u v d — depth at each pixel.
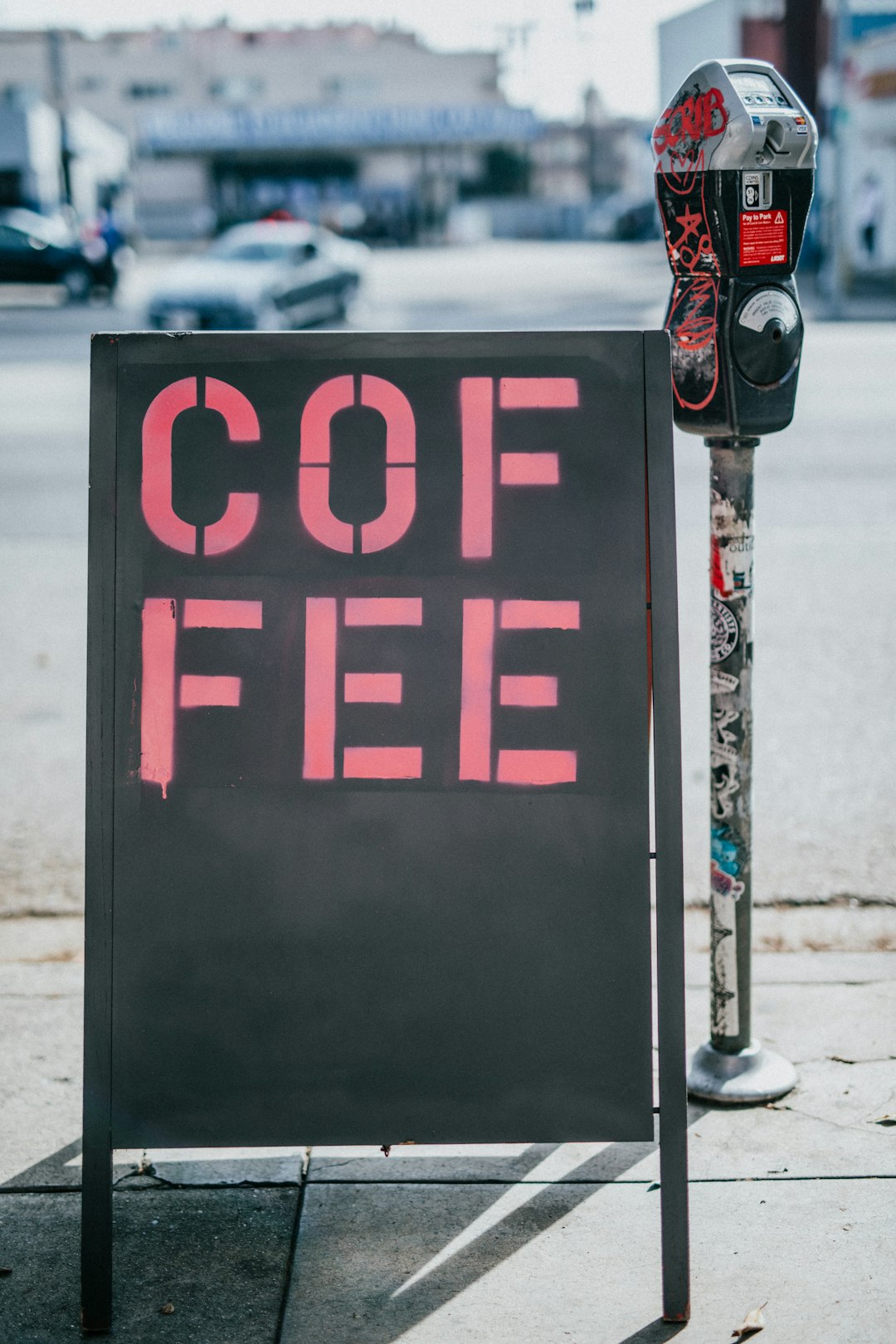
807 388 14.17
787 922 4.23
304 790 2.67
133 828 2.67
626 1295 2.64
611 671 2.66
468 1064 2.68
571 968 2.66
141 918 2.67
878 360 16.06
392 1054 2.68
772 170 2.98
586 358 2.67
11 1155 3.09
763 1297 2.62
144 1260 2.76
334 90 73.06
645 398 2.67
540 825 2.66
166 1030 2.67
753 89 2.96
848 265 24.80
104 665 2.67
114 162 43.66
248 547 2.68
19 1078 3.39
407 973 2.67
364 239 60.88
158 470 2.68
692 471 10.75
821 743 5.60
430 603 2.68
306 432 2.68
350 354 2.68
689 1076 3.31
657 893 2.63
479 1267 2.73
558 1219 2.88
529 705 2.67
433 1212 2.90
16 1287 2.69
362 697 2.68
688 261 3.12
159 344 2.68
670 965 2.62
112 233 30.14
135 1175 3.04
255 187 65.50
